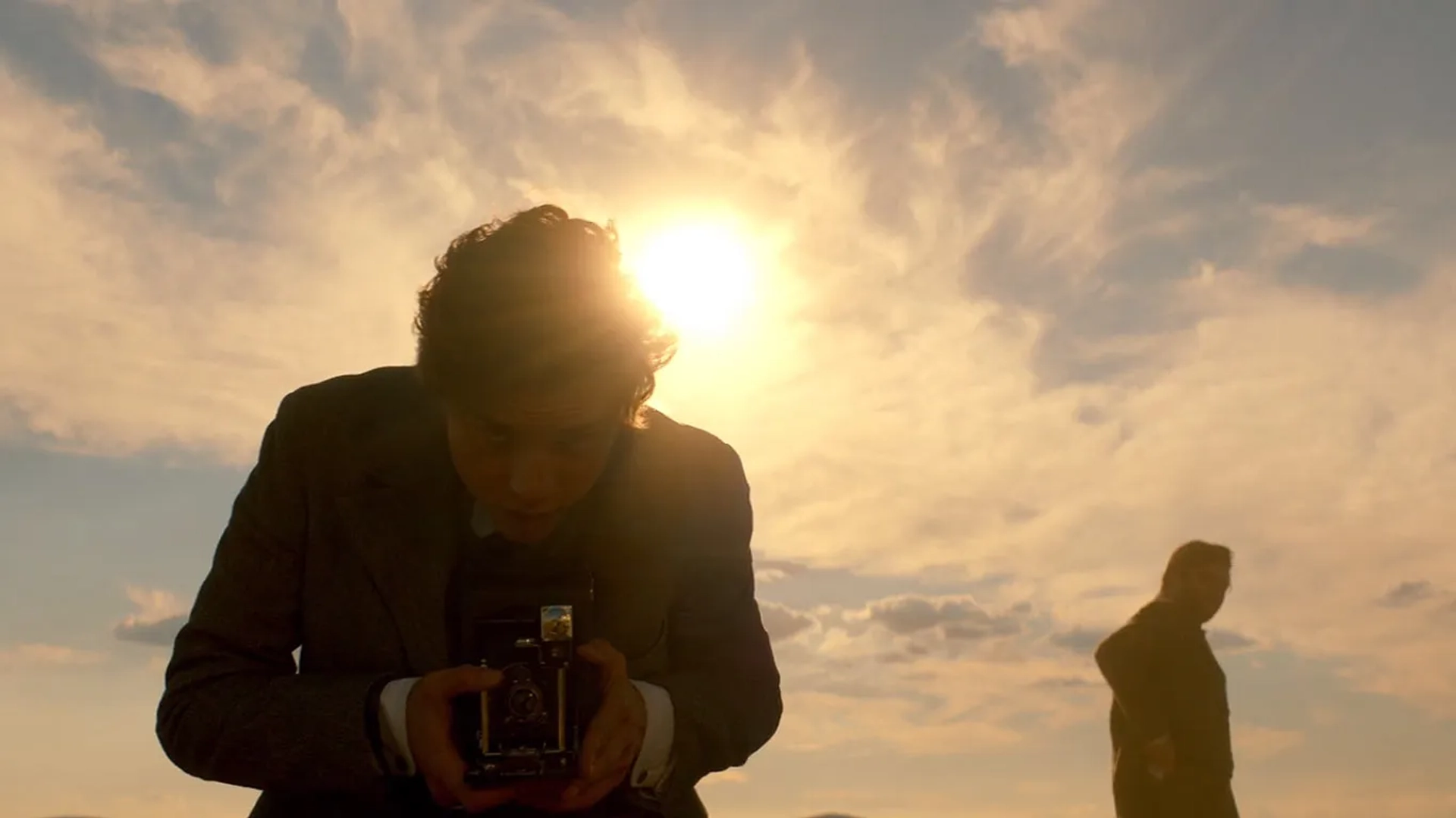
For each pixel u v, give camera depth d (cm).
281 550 169
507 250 149
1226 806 569
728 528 182
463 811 164
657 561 174
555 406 145
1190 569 582
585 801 159
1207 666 577
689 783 173
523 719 156
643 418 173
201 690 166
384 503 165
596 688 160
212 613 170
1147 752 564
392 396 171
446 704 154
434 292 152
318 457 167
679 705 169
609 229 160
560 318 145
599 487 171
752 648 186
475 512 168
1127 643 574
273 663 172
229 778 163
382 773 157
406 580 165
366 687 159
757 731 181
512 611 159
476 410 146
